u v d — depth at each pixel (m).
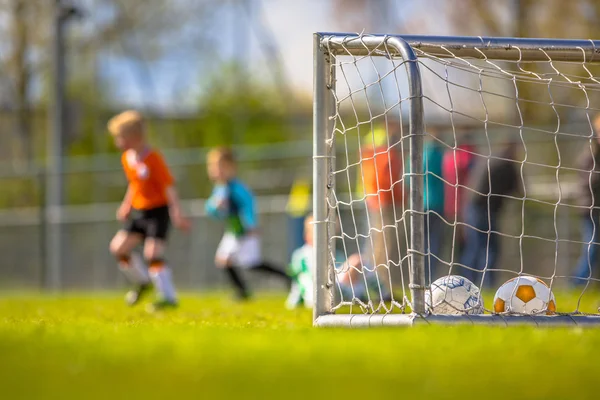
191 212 31.12
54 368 5.16
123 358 5.58
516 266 24.70
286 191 29.73
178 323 10.73
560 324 9.09
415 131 9.12
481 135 23.83
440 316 8.97
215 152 21.80
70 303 19.66
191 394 4.14
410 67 9.26
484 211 22.88
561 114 33.06
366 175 20.14
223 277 30.38
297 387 4.37
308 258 17.45
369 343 6.53
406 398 4.04
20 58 48.03
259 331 7.88
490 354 5.91
